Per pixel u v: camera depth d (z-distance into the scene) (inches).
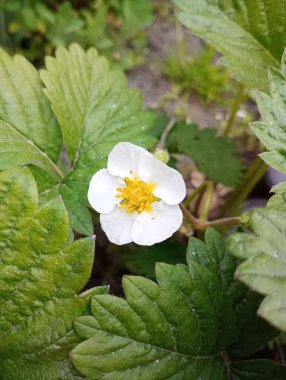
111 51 7.8
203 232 4.5
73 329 3.3
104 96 4.5
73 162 4.2
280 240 2.8
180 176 3.3
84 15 7.7
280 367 3.6
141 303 3.1
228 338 3.5
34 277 3.3
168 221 3.4
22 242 3.3
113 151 3.4
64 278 3.3
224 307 3.4
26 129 4.1
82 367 3.0
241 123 7.9
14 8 7.0
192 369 3.3
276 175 6.6
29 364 3.3
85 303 3.3
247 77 4.4
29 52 7.2
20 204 3.2
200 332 3.3
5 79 4.1
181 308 3.2
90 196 3.5
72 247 3.2
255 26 4.5
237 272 2.7
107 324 3.1
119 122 4.4
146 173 3.4
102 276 5.6
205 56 7.7
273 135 3.5
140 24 7.9
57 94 4.1
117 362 3.1
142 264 5.0
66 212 3.2
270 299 2.6
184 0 4.6
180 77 8.2
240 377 3.6
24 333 3.3
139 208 3.4
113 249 5.7
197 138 5.9
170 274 3.2
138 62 8.4
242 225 3.8
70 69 4.4
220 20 4.6
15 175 3.2
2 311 3.3
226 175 5.6
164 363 3.2
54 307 3.3
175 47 8.7
